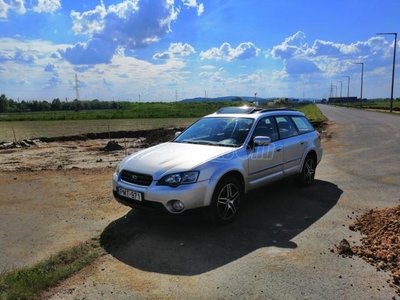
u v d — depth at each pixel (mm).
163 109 80188
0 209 5992
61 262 3752
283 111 6469
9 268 3805
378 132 17609
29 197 6758
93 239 4391
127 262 3705
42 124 35875
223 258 3746
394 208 4898
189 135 5902
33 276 3344
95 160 12312
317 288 3096
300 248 3953
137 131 24031
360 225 4578
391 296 2955
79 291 3137
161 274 3426
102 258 3814
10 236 4742
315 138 6941
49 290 3160
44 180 8281
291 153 6109
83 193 6926
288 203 5707
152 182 4344
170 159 4641
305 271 3410
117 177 4832
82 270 3537
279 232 4461
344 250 3803
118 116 51219
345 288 3088
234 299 2953
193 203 4270
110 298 3018
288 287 3125
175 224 4816
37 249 4309
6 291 3107
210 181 4410
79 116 51156
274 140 5809
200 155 4711
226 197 4723
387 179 7273
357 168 8508
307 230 4508
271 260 3666
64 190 7230
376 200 5781
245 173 5023
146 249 4016
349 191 6391
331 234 4348
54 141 20734
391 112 43750
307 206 5531
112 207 5883
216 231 4531
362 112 47281
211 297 2992
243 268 3502
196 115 55125
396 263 3469
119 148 16078
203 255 3828
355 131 18688
